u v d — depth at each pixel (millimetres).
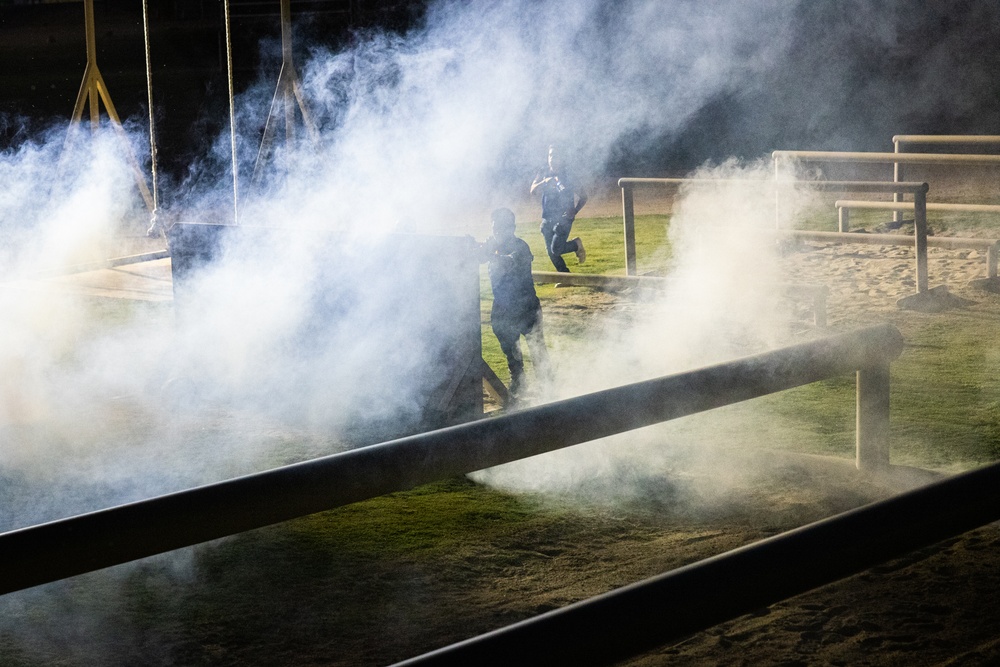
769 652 4414
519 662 1672
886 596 4918
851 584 5059
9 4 25750
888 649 4402
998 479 2404
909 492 2328
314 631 4762
